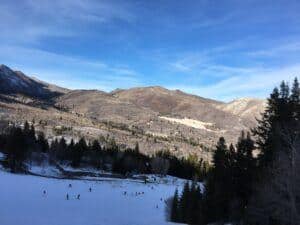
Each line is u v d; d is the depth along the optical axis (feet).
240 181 211.41
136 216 272.10
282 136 159.63
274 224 158.51
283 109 174.81
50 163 529.04
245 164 209.05
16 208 240.53
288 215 142.10
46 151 587.68
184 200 260.01
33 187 349.82
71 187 391.45
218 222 221.05
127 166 614.75
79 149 586.04
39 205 263.29
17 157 446.19
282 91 180.04
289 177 135.85
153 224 245.86
